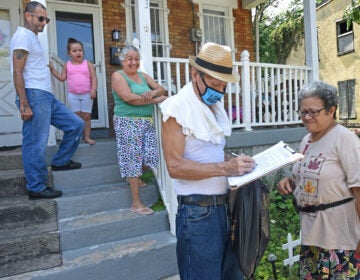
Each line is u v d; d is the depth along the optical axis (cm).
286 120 550
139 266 290
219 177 183
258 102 543
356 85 1494
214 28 740
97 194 329
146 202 351
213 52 167
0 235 284
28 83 298
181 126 171
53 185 342
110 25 610
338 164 192
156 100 324
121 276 283
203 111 173
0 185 319
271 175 491
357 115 1504
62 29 575
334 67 1602
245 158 167
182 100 170
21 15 525
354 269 195
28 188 313
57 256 276
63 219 314
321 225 199
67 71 423
